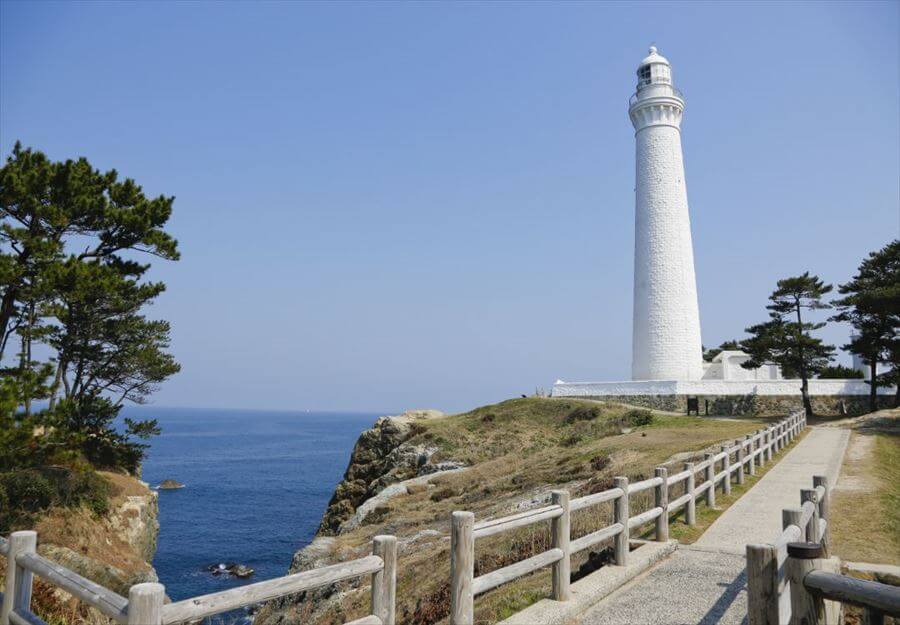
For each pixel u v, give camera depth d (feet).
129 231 88.43
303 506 189.67
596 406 149.48
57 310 73.51
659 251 152.56
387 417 159.02
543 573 33.68
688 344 151.12
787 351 149.07
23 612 17.58
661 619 24.02
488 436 142.10
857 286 148.87
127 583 54.90
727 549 34.91
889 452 82.53
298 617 50.90
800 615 13.32
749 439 61.41
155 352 91.04
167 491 212.02
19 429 62.18
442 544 56.59
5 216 78.59
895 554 33.71
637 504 45.62
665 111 154.30
